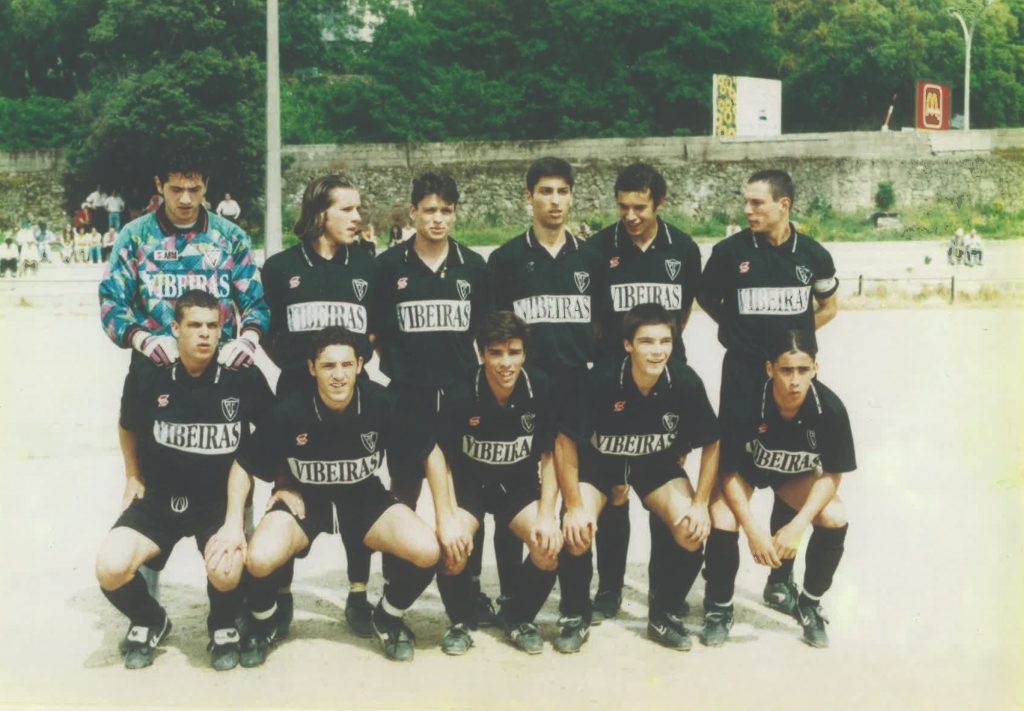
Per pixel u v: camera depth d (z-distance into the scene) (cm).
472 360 541
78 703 430
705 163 4125
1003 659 477
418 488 525
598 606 539
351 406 472
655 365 475
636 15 4762
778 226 541
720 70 4944
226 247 524
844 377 1269
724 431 498
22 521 724
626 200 536
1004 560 611
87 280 2945
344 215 509
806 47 5356
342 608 553
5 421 1079
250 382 487
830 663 475
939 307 2066
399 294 530
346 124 4575
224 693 442
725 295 557
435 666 472
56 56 5075
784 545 478
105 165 4044
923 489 774
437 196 514
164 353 478
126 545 461
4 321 2053
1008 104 5453
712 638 498
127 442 491
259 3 4294
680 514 486
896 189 4091
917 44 5166
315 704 431
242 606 493
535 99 4750
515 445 492
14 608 557
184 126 3844
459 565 473
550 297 535
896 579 585
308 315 512
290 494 487
